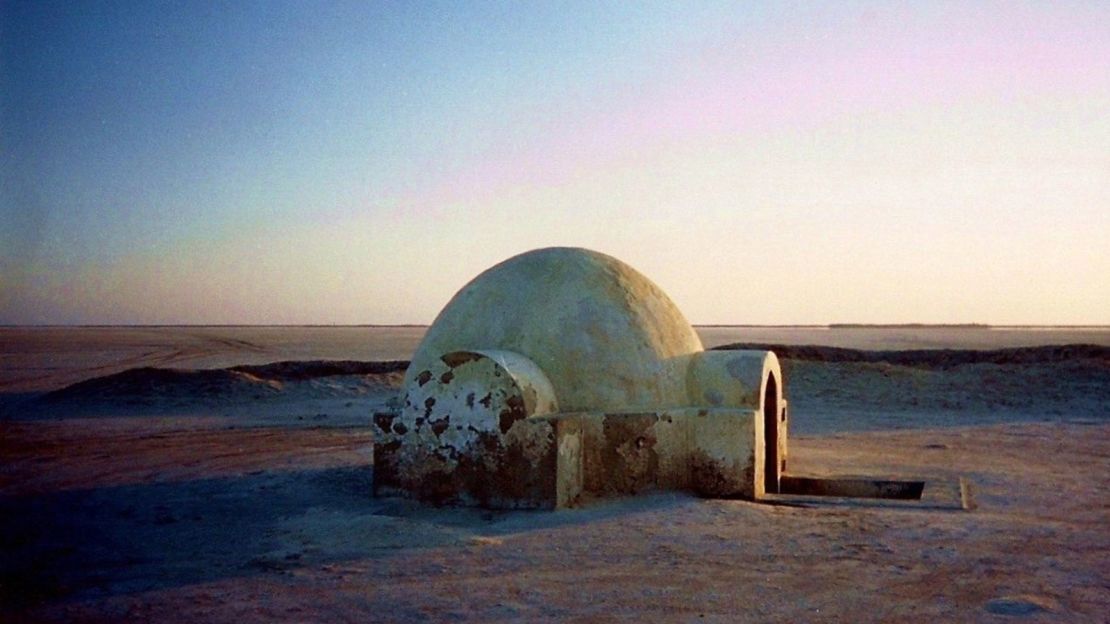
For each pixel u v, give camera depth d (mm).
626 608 7082
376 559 8398
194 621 6914
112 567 8500
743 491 11117
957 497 11242
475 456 10242
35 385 34656
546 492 10031
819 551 8648
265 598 7418
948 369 28094
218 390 26203
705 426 11281
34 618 7062
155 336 116500
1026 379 26172
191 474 13641
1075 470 13711
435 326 11664
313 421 21312
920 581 7770
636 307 11656
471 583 7699
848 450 15938
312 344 85688
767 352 12148
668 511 10117
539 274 11547
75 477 13602
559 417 10156
